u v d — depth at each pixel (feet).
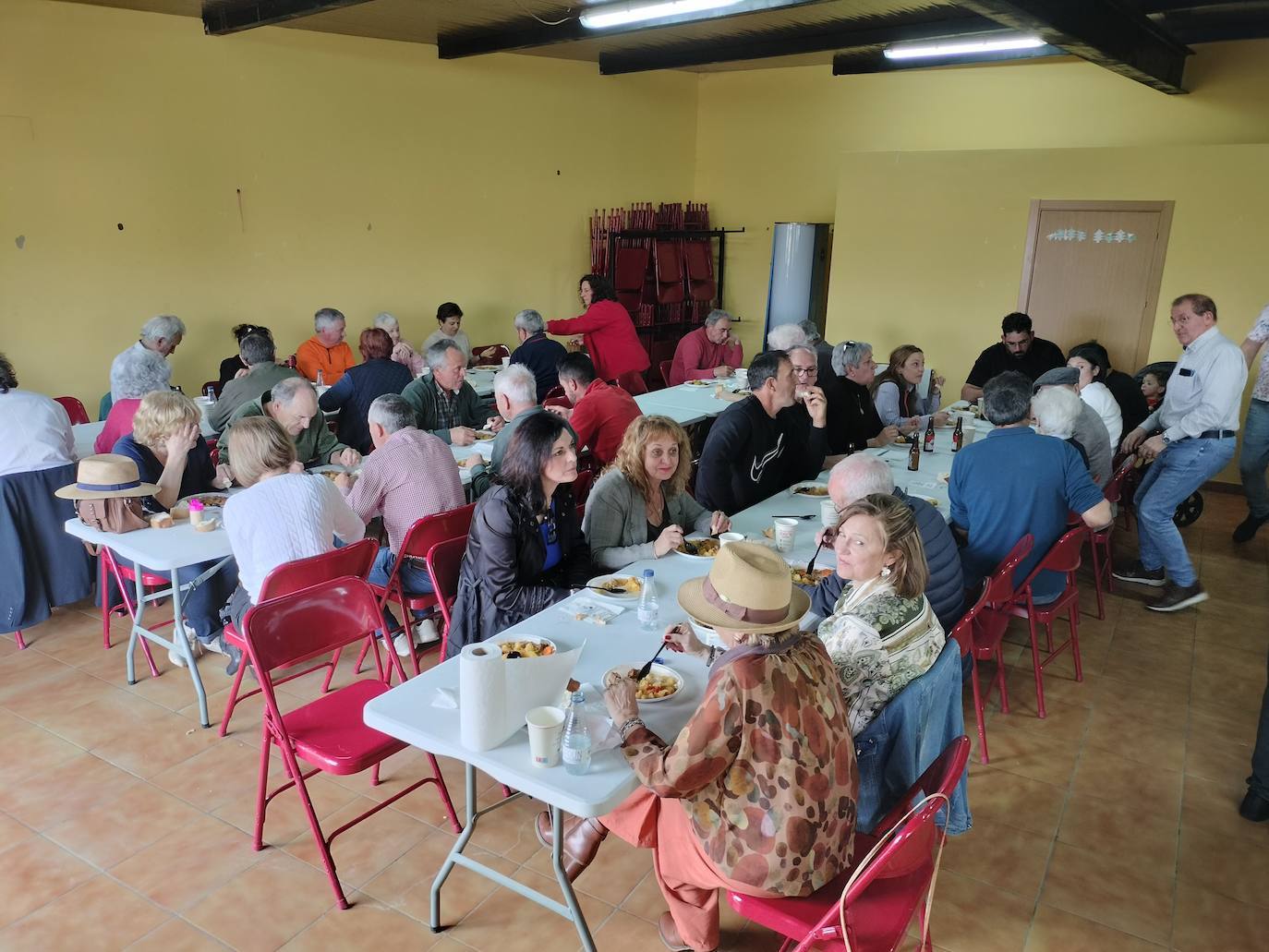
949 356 25.52
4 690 11.43
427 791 9.70
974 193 24.22
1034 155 23.30
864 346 16.15
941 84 26.91
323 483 10.00
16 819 9.05
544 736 6.06
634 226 30.04
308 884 8.29
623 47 24.68
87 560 12.99
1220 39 21.01
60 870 8.38
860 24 20.83
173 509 11.43
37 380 17.90
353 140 22.17
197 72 19.12
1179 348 22.50
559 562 9.93
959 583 9.24
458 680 7.27
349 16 19.20
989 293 24.58
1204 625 14.46
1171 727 11.41
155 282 19.22
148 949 7.50
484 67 24.72
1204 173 21.43
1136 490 16.75
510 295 26.99
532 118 26.35
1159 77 20.35
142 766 9.95
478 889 8.27
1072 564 11.25
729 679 5.62
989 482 11.16
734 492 12.76
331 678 11.54
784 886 5.76
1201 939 7.91
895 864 5.79
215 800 9.43
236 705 11.10
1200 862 8.90
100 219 18.19
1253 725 11.48
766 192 30.99
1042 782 10.19
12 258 17.15
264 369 15.83
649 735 6.06
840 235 26.27
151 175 18.78
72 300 18.08
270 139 20.58
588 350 22.95
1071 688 12.38
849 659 6.96
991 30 19.22
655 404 18.92
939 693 7.20
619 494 10.25
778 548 10.48
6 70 16.55
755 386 12.93
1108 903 8.33
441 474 11.52
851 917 5.94
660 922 7.68
